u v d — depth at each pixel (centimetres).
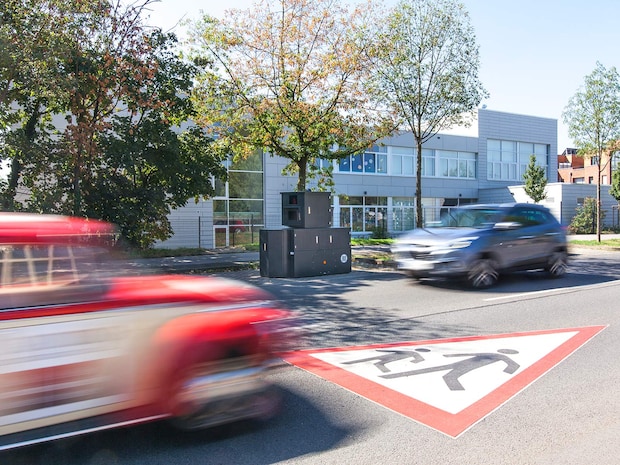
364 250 2033
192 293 367
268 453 335
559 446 345
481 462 323
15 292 307
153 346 335
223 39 1573
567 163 7231
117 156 1453
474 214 1131
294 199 1305
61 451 334
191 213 2475
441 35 1717
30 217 339
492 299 918
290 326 713
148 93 1519
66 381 308
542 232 1155
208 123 1705
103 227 376
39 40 1282
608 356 553
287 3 1577
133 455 330
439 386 462
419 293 998
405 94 1744
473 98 1781
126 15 1420
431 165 3691
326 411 406
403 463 323
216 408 353
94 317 319
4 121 1495
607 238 2700
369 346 603
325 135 1661
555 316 766
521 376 488
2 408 290
